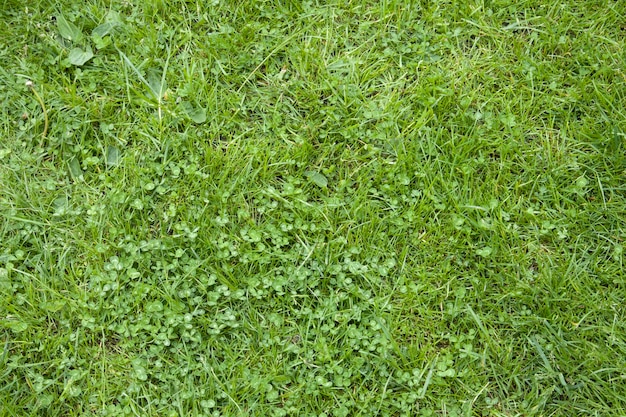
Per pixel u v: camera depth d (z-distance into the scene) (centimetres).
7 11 154
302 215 148
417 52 156
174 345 143
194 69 154
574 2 158
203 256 146
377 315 145
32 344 142
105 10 155
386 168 150
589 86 155
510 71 156
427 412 142
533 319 145
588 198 151
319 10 157
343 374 143
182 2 156
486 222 149
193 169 149
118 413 141
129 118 152
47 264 145
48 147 150
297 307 146
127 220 147
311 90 153
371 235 148
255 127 152
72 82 153
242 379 142
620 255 148
